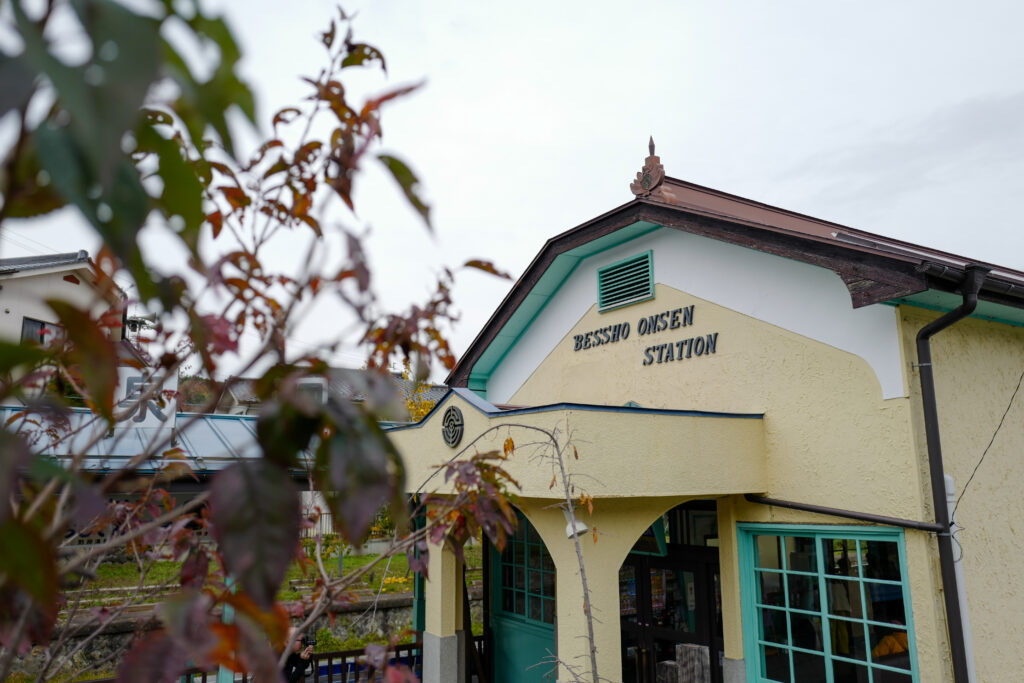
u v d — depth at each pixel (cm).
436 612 905
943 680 561
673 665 834
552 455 617
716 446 688
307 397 83
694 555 822
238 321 167
